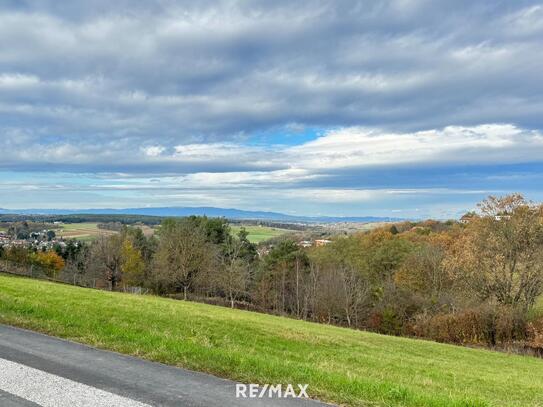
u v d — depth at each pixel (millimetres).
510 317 45719
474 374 19219
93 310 15164
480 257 47406
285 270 72688
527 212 46375
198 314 21328
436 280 60969
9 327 10711
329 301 62938
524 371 26109
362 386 7180
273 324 24953
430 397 7031
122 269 74812
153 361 8180
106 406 5852
